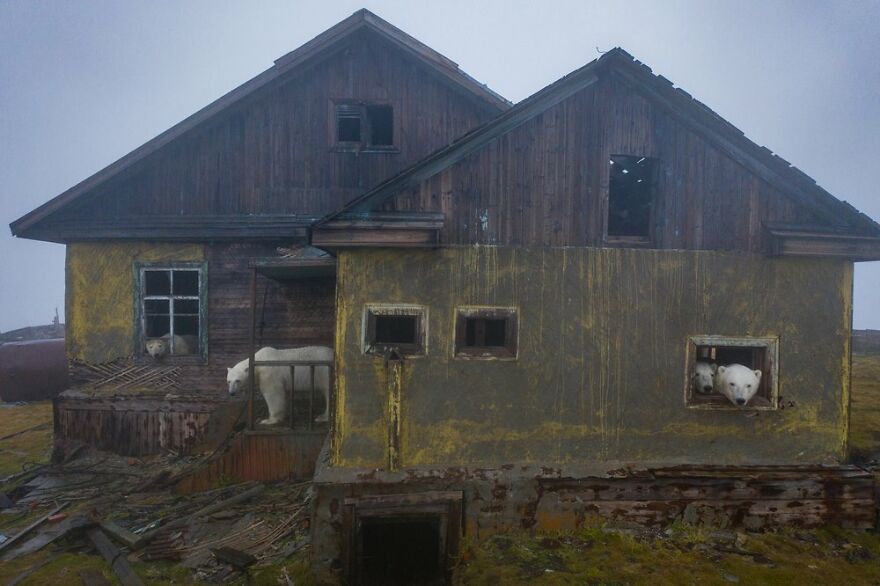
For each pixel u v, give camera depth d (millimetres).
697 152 5199
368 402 4922
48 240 8398
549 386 5070
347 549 4672
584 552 4664
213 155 8461
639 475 4945
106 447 7957
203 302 8422
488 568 4480
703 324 5199
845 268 5297
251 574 4754
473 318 5012
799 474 5062
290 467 6703
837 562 4551
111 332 8477
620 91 5137
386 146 8648
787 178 5195
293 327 8375
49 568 4973
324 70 8570
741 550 4699
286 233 8289
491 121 4953
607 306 5121
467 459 5000
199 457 7469
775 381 5215
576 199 5113
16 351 13195
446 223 4992
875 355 18312
